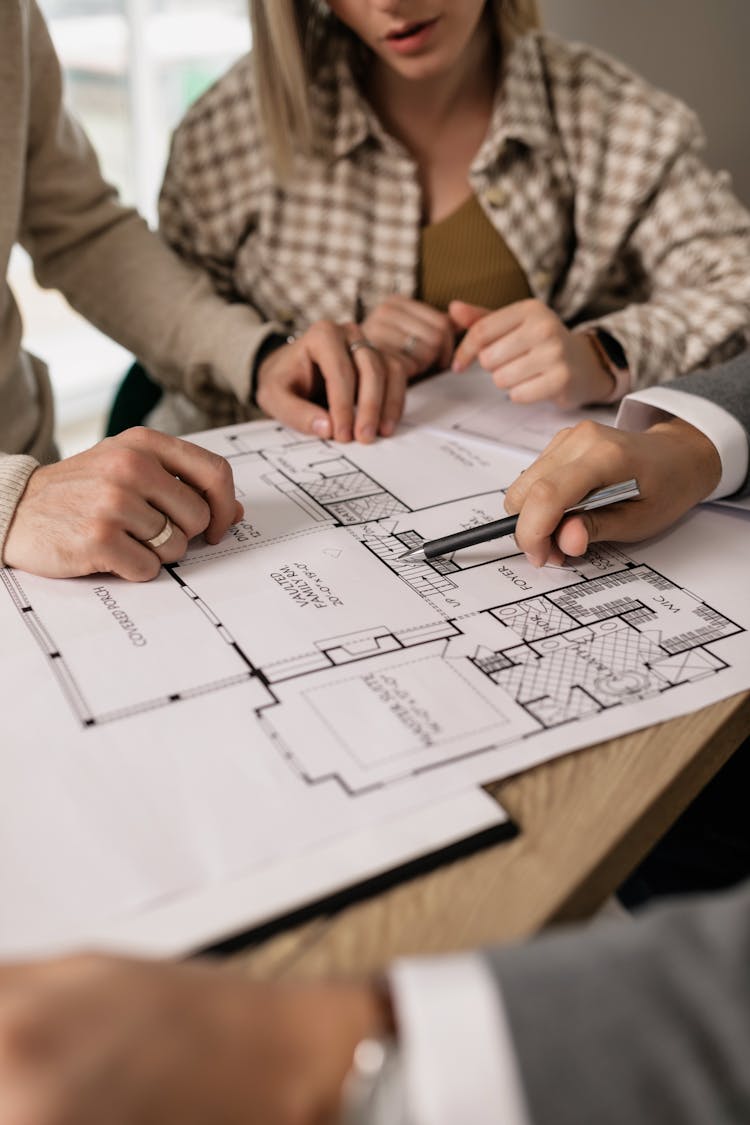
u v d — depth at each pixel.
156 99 2.37
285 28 0.96
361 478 0.73
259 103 1.02
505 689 0.50
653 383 0.92
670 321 0.95
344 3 0.92
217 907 0.37
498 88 1.05
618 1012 0.25
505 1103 0.24
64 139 1.01
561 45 1.10
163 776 0.43
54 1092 0.25
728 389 0.75
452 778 0.44
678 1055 0.24
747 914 0.27
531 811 0.43
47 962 0.29
